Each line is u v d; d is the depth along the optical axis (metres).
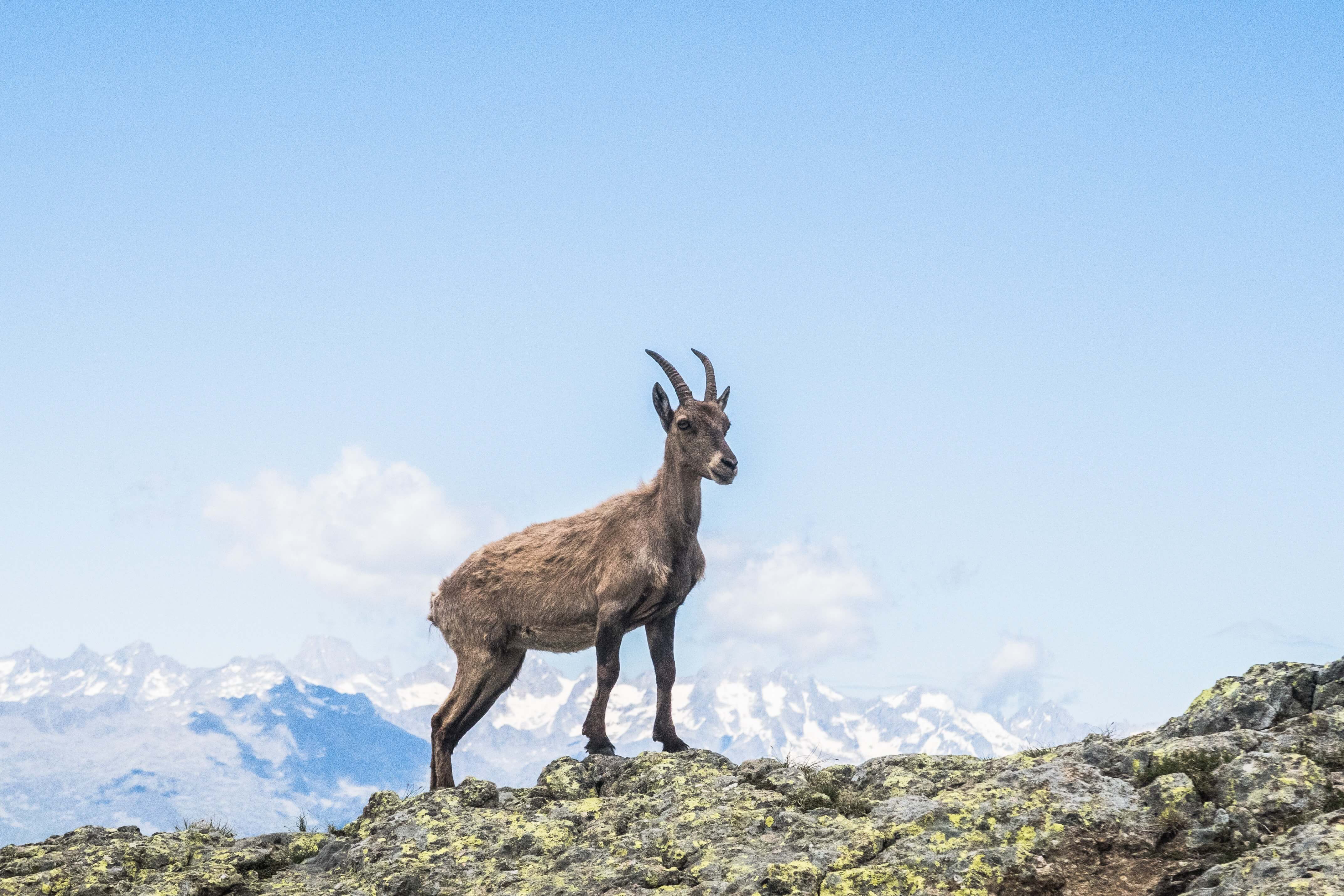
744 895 30.05
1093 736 37.00
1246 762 29.39
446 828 39.59
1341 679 33.03
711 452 49.84
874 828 32.19
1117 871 28.55
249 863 41.50
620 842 35.66
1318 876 24.09
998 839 30.02
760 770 41.09
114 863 40.50
